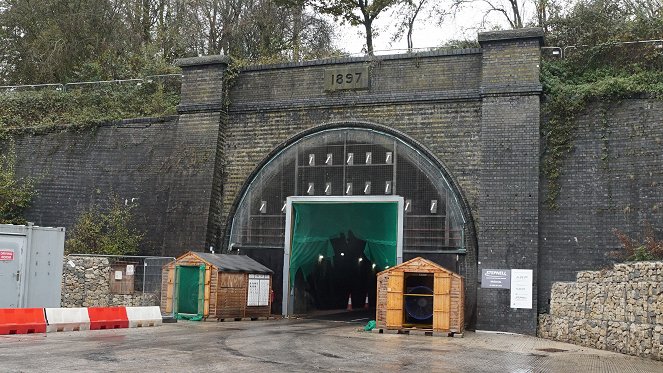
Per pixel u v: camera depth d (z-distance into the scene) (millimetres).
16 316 15531
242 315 21859
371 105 24062
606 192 20750
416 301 20484
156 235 25594
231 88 25922
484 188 21797
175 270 21297
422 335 19203
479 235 21641
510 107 21938
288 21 39562
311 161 24578
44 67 34344
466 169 22562
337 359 13039
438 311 19359
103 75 33844
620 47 23844
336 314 28375
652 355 14445
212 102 25609
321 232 26344
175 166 25562
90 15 35656
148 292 23375
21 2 35719
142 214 25953
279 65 25281
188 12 38688
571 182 21234
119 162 26781
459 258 22172
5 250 15734
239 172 25391
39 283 16344
